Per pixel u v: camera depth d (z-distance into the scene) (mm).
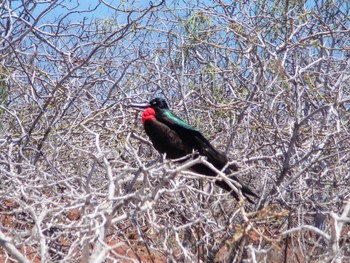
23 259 10070
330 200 14570
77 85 15938
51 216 11422
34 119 15953
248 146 15297
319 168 15625
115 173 14094
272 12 16281
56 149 13898
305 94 15656
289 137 15234
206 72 15836
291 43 15672
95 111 14969
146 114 14219
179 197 14273
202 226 13711
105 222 10086
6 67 15773
